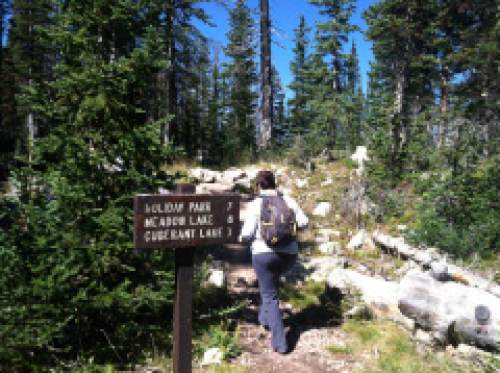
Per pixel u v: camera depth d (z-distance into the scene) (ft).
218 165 59.31
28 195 12.84
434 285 15.89
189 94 88.28
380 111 67.26
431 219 25.68
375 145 42.37
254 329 15.76
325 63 86.63
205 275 17.15
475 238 23.75
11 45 81.41
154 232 10.59
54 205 12.53
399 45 70.74
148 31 13.74
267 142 60.39
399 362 13.41
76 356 12.78
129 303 12.80
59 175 12.40
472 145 29.43
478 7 47.75
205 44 56.75
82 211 12.60
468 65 42.70
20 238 12.14
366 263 23.31
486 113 36.19
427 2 63.10
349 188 36.27
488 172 27.35
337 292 17.74
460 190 26.86
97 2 13.64
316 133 65.00
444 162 30.58
